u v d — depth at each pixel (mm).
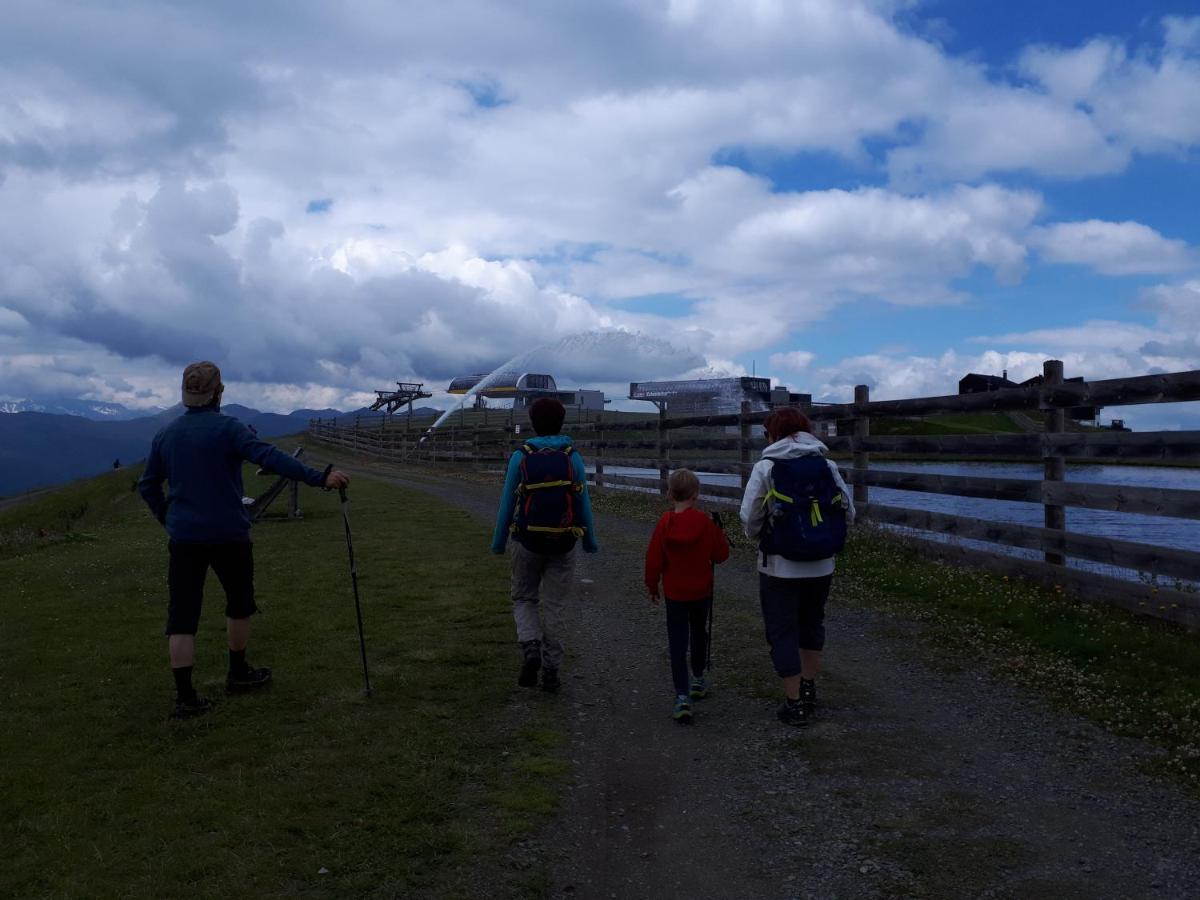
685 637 5109
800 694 5031
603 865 3424
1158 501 6125
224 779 4137
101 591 8727
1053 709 5000
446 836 3584
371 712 5078
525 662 5387
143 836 3568
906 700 5281
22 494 41062
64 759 4383
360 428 44562
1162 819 3674
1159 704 4859
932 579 7965
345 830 3625
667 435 15859
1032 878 3230
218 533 5062
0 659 6203
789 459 4926
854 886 3221
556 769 4293
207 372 5207
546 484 5340
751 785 4137
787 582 4934
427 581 8977
